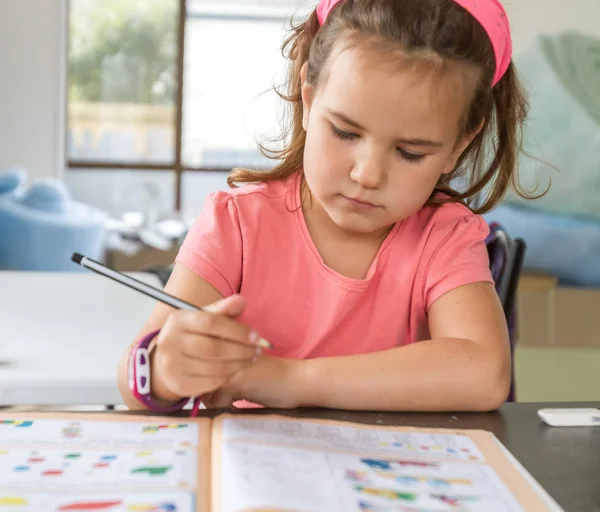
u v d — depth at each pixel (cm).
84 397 107
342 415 74
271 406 76
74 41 505
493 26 82
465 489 59
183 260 95
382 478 60
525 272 326
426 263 95
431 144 77
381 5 77
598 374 282
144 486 56
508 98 98
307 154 82
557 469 64
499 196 104
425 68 75
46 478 57
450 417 76
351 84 75
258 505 52
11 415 69
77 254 77
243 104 536
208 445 64
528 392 270
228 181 104
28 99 486
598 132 325
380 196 79
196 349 69
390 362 77
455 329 87
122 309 145
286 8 527
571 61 336
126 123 519
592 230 321
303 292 97
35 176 494
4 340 122
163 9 509
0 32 477
